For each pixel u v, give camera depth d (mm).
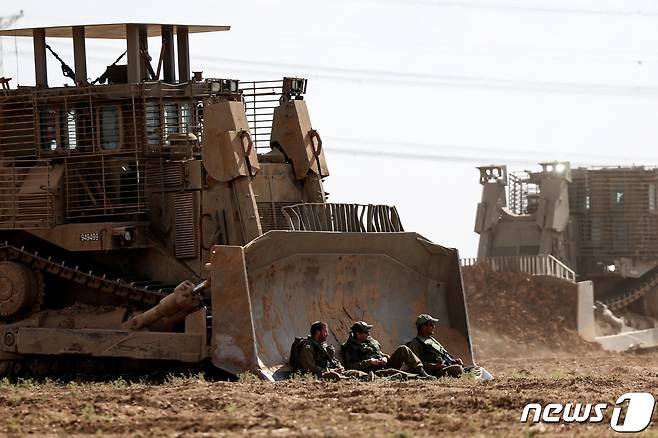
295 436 49969
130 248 81688
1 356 81500
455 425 52656
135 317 77438
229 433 51031
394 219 83938
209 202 81188
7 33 87375
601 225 158000
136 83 83875
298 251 76188
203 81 85625
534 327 135625
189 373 74125
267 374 71062
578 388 65125
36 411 56906
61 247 83125
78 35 87125
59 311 82812
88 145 84625
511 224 156375
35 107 85438
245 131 80812
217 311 72062
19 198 83688
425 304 82375
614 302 155000
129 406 58188
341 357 75750
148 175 83375
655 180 156875
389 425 52656
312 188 85938
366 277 80125
